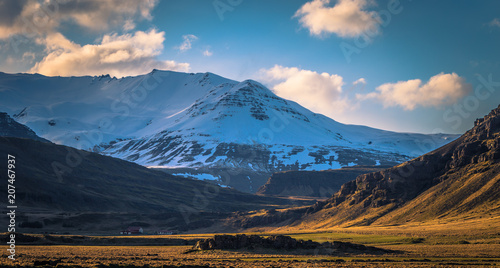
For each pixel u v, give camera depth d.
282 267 110.94
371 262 126.69
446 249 157.00
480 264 120.38
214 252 148.75
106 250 164.00
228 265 114.19
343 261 128.88
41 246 177.62
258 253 146.38
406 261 129.50
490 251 147.38
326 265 117.75
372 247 155.25
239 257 138.88
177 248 180.50
